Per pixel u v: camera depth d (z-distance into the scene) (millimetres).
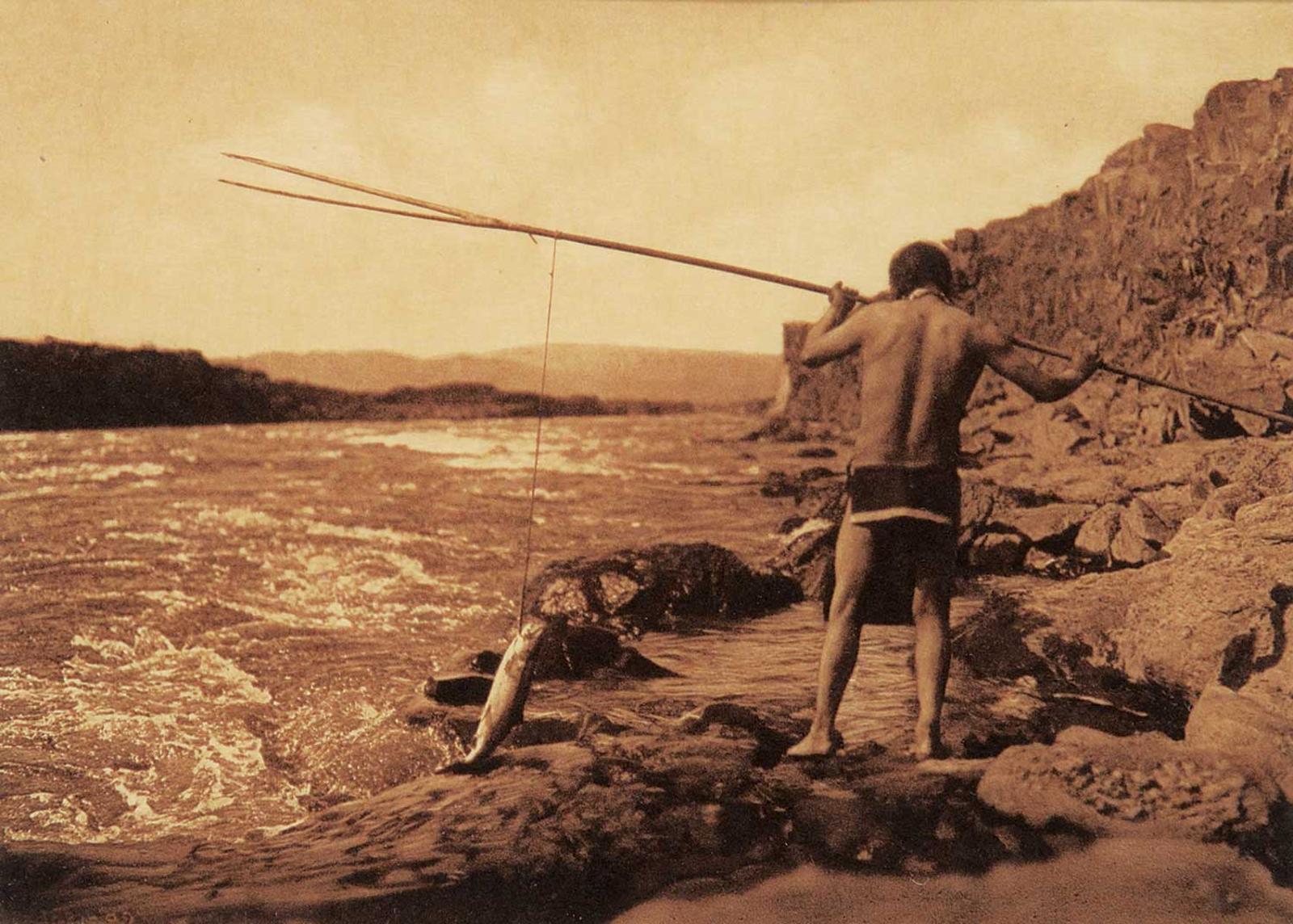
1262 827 3021
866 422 3621
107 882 3174
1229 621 4398
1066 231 13383
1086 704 4578
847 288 3912
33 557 9414
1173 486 8453
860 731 4219
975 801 3262
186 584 8297
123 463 17562
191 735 4949
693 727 4293
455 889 2889
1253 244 10492
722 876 2920
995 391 14305
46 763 4594
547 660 5559
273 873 3139
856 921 2730
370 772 4344
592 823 3221
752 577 7457
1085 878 2879
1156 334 11648
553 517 11859
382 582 8398
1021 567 7855
